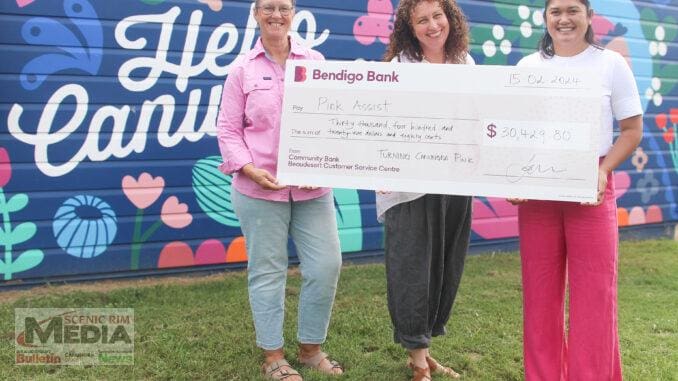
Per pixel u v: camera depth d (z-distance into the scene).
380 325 3.44
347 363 2.94
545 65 2.35
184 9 4.23
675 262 5.04
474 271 4.71
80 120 4.05
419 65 2.40
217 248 4.48
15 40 3.85
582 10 2.23
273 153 2.61
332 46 4.66
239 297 3.91
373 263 4.98
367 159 2.47
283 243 2.71
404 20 2.52
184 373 2.79
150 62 4.18
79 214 4.11
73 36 3.98
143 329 3.32
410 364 2.79
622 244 5.77
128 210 4.21
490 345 3.20
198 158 4.37
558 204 2.36
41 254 4.04
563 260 2.42
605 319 2.32
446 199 2.55
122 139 4.16
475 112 2.35
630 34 5.82
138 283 4.25
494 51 5.25
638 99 2.24
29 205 3.98
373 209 4.93
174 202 4.33
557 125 2.26
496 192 2.35
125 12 4.09
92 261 4.16
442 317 2.72
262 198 2.61
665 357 3.05
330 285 2.76
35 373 2.78
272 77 2.60
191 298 3.88
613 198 2.34
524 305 2.49
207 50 4.32
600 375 2.33
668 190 6.15
